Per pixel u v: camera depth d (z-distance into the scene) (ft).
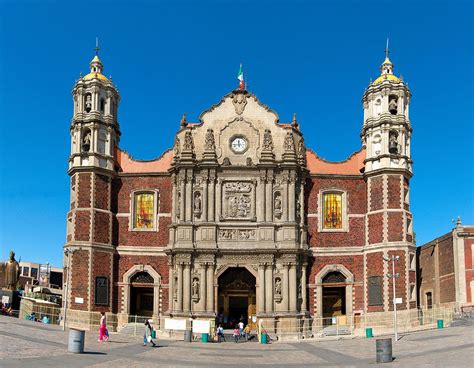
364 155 263.49
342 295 258.37
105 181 255.09
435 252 267.80
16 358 138.92
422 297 284.20
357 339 209.97
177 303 245.86
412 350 164.14
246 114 261.85
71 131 261.03
